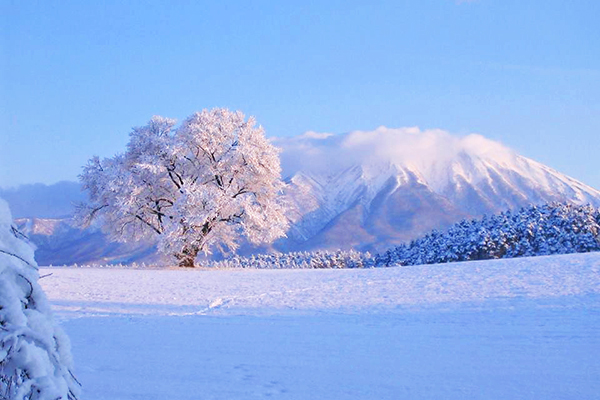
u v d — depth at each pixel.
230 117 43.66
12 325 2.72
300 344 9.98
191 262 41.41
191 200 38.34
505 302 15.09
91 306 16.34
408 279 23.73
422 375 7.47
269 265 91.88
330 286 22.08
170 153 40.69
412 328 11.62
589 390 6.55
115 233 44.25
